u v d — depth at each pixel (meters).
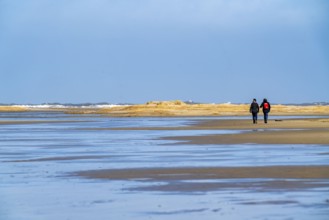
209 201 37.06
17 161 63.31
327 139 89.62
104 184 45.16
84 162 61.59
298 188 41.69
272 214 32.81
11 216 33.12
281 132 108.50
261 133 106.56
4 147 82.81
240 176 48.59
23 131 128.62
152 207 35.38
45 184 45.38
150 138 99.81
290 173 49.91
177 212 33.84
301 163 57.50
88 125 160.38
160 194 40.03
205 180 46.59
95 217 32.72
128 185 44.47
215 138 95.88
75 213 33.88
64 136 108.19
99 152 73.62
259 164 57.03
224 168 54.19
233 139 92.69
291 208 34.38
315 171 51.06
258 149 74.88
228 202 36.66
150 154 70.06
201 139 94.38
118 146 82.94
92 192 41.22
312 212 33.19
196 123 163.25
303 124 139.88
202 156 66.38
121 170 53.88
